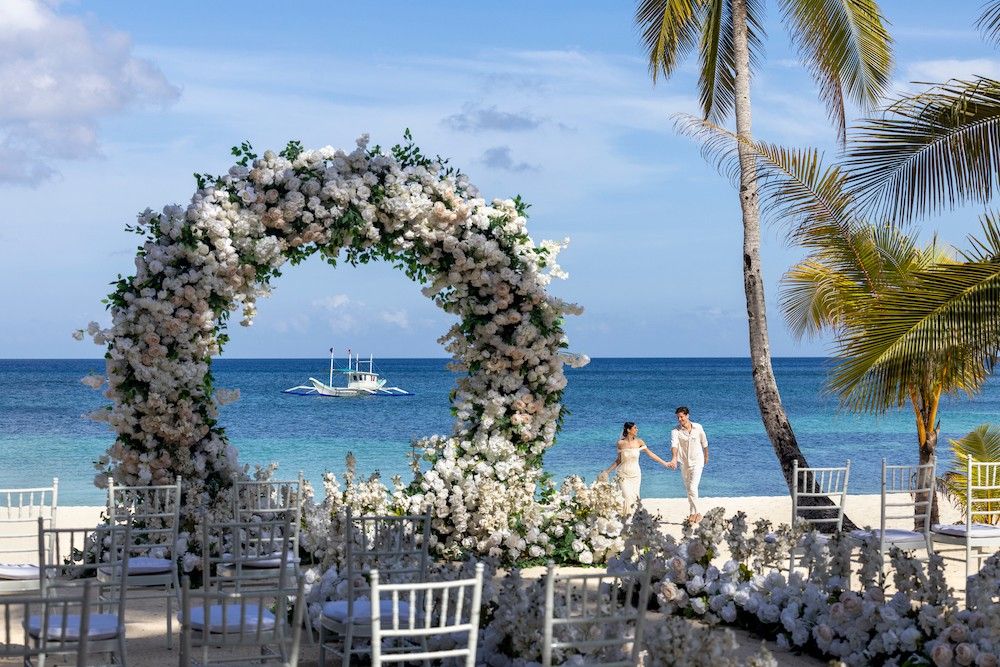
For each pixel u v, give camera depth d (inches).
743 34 484.1
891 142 354.9
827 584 276.5
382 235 395.9
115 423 370.6
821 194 441.7
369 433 1561.3
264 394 2556.6
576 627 208.8
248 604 276.4
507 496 393.7
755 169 458.3
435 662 226.2
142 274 369.4
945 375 428.8
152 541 358.9
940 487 458.0
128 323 369.4
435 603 235.1
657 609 303.4
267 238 375.6
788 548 303.0
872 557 274.8
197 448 383.2
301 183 383.2
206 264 370.9
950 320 327.3
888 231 471.5
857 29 486.0
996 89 339.9
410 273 408.5
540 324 407.5
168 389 371.6
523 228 403.2
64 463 1112.2
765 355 465.1
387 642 234.2
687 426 543.2
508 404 408.5
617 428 1665.8
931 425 454.3
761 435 1505.9
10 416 1802.4
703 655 189.6
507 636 219.1
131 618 297.1
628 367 5137.8
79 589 314.2
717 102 539.5
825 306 505.0
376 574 174.6
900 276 452.1
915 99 350.6
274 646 248.4
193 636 200.1
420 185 391.2
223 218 371.9
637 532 315.0
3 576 271.7
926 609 240.1
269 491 339.0
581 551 398.3
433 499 391.9
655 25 514.3
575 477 415.5
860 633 248.4
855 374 337.1
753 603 278.7
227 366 5413.4
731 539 302.8
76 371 4195.4
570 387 2908.5
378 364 5831.7
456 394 414.6
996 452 486.6
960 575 373.1
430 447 409.4
